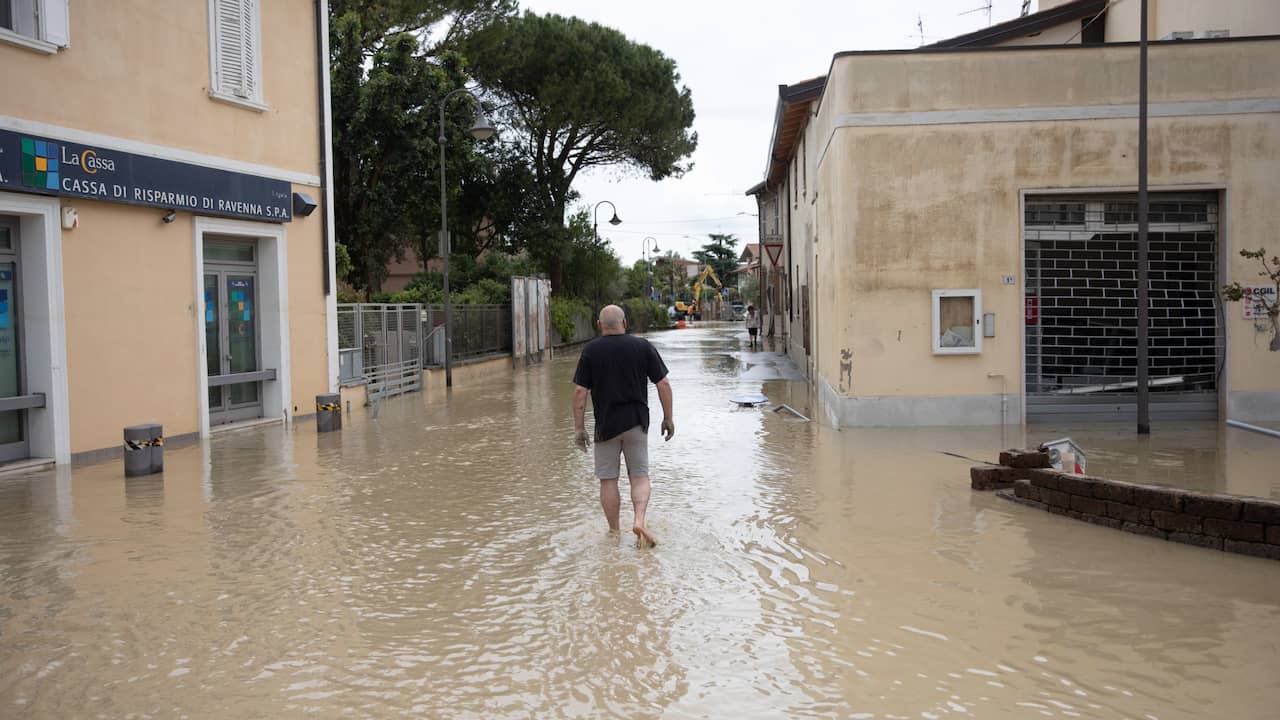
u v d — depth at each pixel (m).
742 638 4.88
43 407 10.83
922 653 4.64
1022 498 7.98
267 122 14.55
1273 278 12.12
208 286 13.88
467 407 17.69
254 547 6.91
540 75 36.69
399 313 20.56
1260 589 5.57
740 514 7.78
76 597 5.71
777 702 4.10
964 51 12.54
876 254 12.70
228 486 9.46
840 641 4.82
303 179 15.51
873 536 6.96
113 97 11.59
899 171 12.64
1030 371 12.85
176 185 12.55
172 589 5.86
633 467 7.14
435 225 35.00
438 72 27.73
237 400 14.57
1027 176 12.55
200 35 13.07
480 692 4.25
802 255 24.09
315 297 15.94
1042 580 5.80
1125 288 12.78
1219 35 15.25
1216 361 12.77
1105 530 7.05
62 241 10.98
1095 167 12.49
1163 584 5.69
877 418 12.82
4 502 8.73
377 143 27.30
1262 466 9.45
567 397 19.64
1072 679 4.29
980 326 12.62
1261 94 12.35
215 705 4.14
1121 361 12.84
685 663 4.56
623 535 7.13
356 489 9.22
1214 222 12.68
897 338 12.73
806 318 22.36
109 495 9.02
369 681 4.39
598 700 4.15
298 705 4.13
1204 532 6.52
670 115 39.28
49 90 10.72
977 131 12.58
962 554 6.42
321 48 15.98
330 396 14.00
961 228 12.62
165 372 12.52
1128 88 12.44
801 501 8.26
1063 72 12.48
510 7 34.28
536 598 5.61
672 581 5.90
